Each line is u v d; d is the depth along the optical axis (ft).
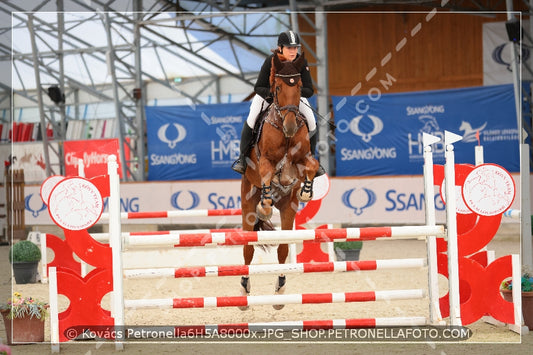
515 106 48.24
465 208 19.10
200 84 76.48
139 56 60.54
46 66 71.31
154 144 55.98
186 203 51.52
